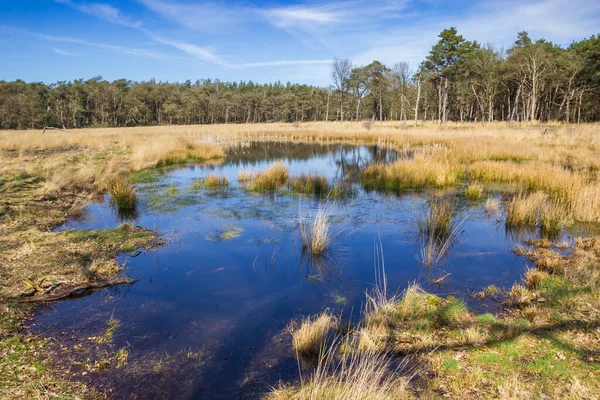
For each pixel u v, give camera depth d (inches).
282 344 170.1
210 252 287.6
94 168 558.9
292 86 4539.9
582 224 329.7
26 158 650.8
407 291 208.4
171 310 202.2
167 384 143.3
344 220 365.4
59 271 239.3
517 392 128.3
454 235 318.7
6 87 3011.8
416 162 581.0
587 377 133.2
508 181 519.8
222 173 644.7
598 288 195.5
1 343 163.9
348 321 188.5
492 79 1899.6
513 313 188.1
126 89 3646.7
